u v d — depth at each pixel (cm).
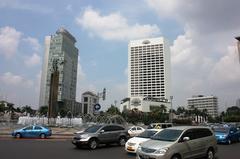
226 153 1917
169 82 16800
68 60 13712
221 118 16388
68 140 2844
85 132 2161
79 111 14762
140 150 1348
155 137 1437
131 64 17288
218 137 2619
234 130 2783
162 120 13825
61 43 12900
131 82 17275
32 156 1638
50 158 1582
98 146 2253
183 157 1359
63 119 6184
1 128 4634
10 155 1652
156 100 16375
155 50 16638
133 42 17412
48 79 13050
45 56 13288
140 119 13450
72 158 1600
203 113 16675
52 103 6331
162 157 1268
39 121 6247
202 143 1489
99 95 4803
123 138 2306
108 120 7019
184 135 1410
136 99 16388
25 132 3109
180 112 16550
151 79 16638
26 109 14575
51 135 3438
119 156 1717
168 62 16750
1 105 11656
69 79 13900
